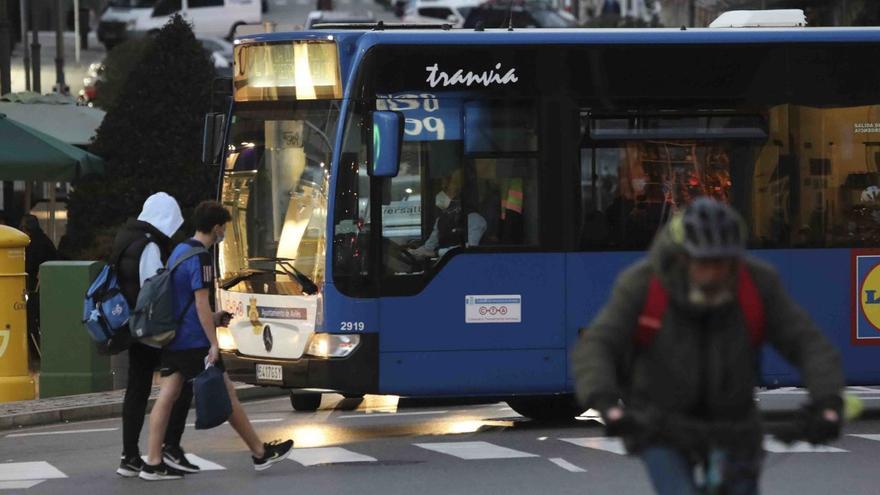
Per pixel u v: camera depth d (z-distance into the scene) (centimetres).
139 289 3097
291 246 3812
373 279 3738
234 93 3925
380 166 3638
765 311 1581
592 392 1536
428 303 3753
